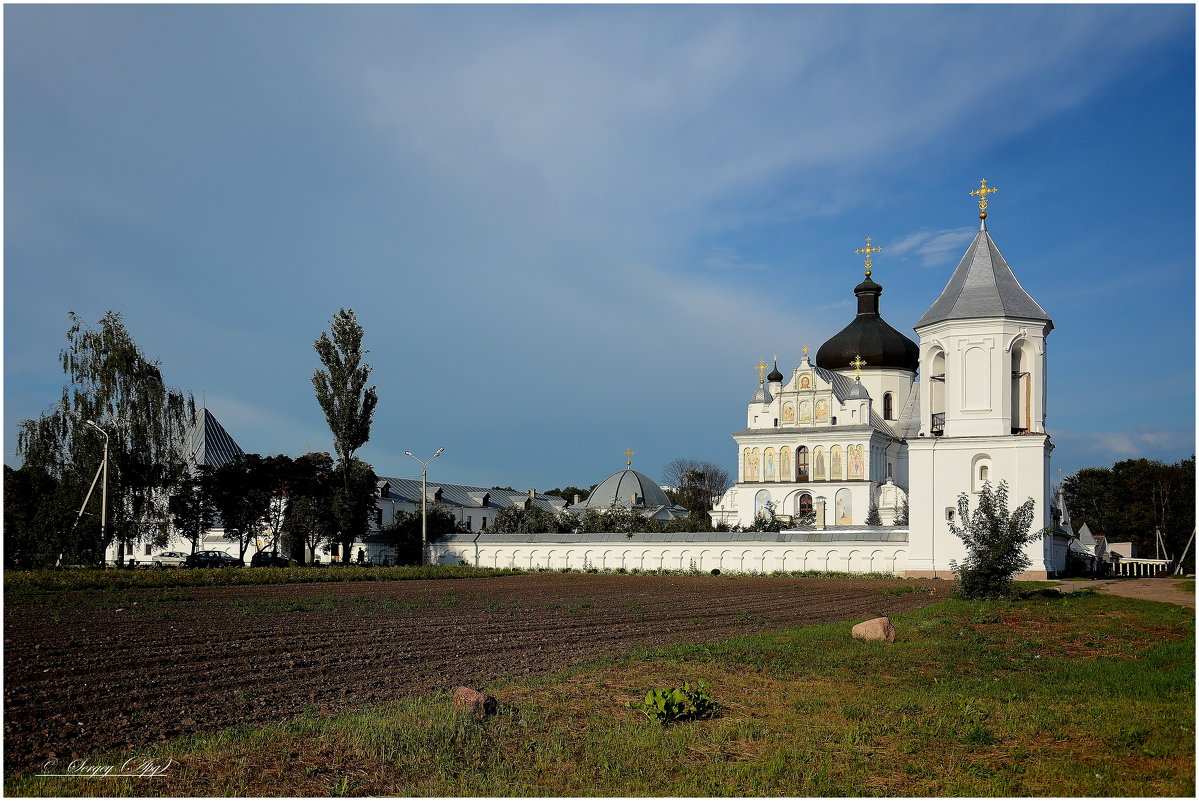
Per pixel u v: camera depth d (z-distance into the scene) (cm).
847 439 10412
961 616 3697
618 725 1680
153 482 7519
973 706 1825
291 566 7494
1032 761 1476
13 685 1991
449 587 5928
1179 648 2570
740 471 10888
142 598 4341
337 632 3089
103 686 2011
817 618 3875
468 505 15050
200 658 2441
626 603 4656
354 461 8694
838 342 11650
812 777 1385
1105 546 11494
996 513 4472
